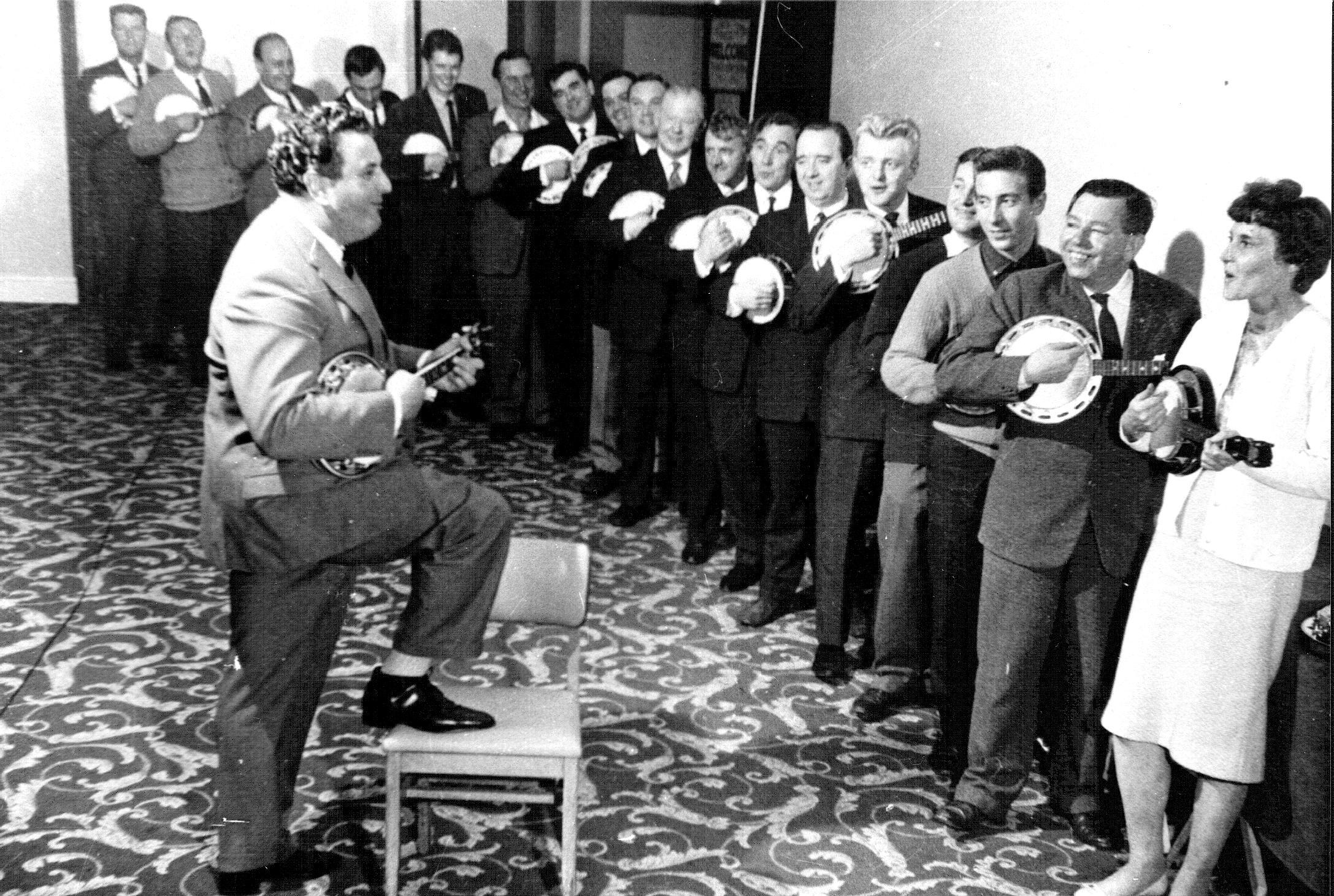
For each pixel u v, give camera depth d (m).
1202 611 2.63
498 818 3.19
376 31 7.41
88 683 3.75
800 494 4.20
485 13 7.20
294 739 2.83
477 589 2.73
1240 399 2.59
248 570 2.65
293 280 2.51
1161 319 2.85
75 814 3.09
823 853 3.09
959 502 3.29
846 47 5.11
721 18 6.22
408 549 2.71
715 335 4.35
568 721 2.79
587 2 6.96
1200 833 2.70
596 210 4.91
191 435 6.11
